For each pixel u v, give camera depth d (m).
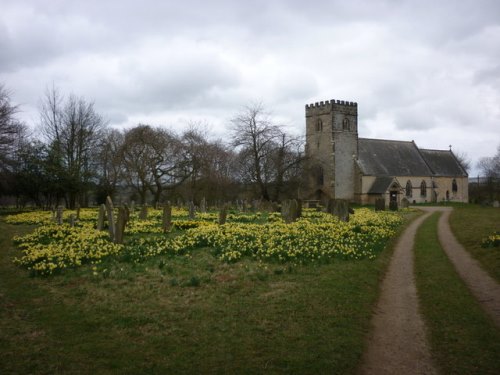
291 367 7.38
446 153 96.06
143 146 56.25
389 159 86.12
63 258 14.78
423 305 10.70
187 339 8.46
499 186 86.12
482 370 7.30
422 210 50.22
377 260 15.66
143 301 10.66
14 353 7.85
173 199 62.53
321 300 10.73
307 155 72.94
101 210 23.55
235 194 70.94
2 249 18.34
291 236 19.56
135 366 7.43
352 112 82.44
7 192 50.09
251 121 64.56
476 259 15.87
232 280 12.48
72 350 8.01
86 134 56.44
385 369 7.45
